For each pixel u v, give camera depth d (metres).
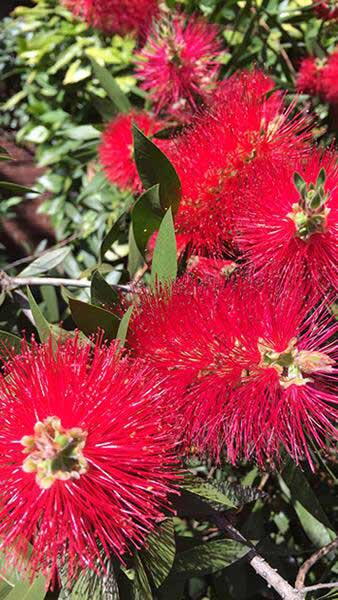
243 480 0.51
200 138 0.42
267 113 0.43
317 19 0.61
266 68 0.55
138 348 0.36
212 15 0.60
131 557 0.36
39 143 0.92
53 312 0.60
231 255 0.42
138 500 0.32
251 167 0.41
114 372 0.33
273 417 0.34
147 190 0.41
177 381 0.35
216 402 0.35
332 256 0.37
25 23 0.96
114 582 0.35
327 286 0.38
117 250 0.71
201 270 0.41
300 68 0.60
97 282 0.39
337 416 0.34
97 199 0.79
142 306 0.37
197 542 0.41
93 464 0.32
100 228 0.79
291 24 0.64
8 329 0.54
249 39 0.58
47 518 0.31
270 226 0.38
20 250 1.08
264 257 0.38
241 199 0.40
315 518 0.43
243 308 0.35
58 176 0.90
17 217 1.08
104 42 0.83
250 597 0.50
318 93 0.57
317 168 0.39
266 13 0.58
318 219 0.36
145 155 0.40
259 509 0.48
